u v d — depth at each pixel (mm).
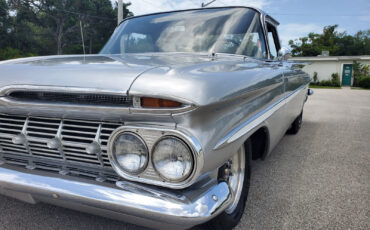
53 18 28203
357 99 12531
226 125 1501
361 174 3109
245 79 1726
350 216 2244
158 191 1355
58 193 1455
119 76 1387
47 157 1661
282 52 2859
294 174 3096
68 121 1587
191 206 1302
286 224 2127
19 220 2090
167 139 1313
